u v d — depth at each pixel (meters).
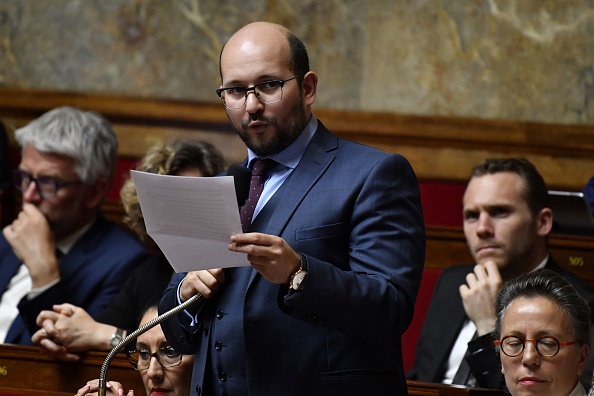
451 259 15.82
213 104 21.31
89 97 21.44
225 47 9.27
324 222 8.98
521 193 13.61
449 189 19.16
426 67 20.97
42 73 21.62
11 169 20.42
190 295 9.21
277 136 9.13
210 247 8.33
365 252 8.90
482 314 13.05
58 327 12.46
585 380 10.42
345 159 9.28
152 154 13.67
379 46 21.11
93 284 14.58
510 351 9.53
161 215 8.33
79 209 15.07
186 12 21.50
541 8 20.70
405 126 20.84
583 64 20.59
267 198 9.29
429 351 14.06
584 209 15.44
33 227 14.57
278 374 8.84
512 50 20.77
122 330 12.57
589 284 13.77
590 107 20.56
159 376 10.84
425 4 21.00
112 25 21.56
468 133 20.69
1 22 21.69
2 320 14.88
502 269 13.63
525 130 20.61
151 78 21.47
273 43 9.13
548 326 9.44
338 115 21.05
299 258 8.35
